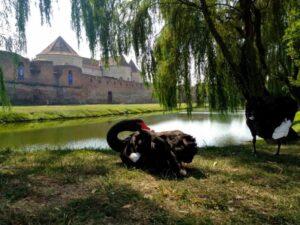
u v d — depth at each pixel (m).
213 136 20.72
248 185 6.31
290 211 4.99
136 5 14.95
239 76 13.55
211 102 14.83
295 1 12.99
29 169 7.33
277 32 14.78
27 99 66.25
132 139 7.68
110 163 7.98
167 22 14.88
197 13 14.23
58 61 90.94
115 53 14.69
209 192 5.76
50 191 5.75
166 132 7.72
